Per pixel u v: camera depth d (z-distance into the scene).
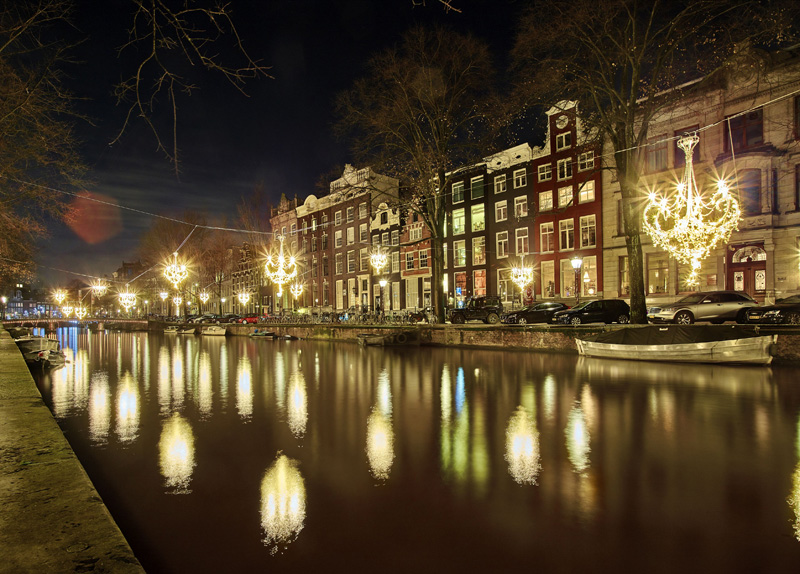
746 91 26.12
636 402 10.39
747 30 17.23
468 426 8.73
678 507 5.13
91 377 16.98
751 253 26.00
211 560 4.25
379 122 26.62
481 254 41.22
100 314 119.56
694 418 8.88
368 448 7.52
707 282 27.64
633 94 19.39
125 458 7.23
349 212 55.91
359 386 13.72
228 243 62.62
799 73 24.28
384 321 41.88
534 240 37.16
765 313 19.08
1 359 14.12
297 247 65.19
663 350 16.98
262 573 4.03
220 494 5.76
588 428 8.36
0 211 14.40
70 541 2.75
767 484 5.72
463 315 33.22
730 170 25.91
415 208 30.55
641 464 6.48
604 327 20.02
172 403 11.67
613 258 32.38
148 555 4.34
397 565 4.13
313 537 4.66
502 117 23.50
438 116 27.66
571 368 16.25
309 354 24.94
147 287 79.00
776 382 12.49
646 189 29.81
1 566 2.44
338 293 57.88
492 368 16.95
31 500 3.37
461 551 4.34
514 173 38.88
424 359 20.78
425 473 6.34
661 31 18.33
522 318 29.09
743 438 7.59
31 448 4.67
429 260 45.22
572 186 34.84
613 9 18.02
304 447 7.64
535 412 9.69
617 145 20.27
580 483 5.86
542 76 19.81
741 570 3.93
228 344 35.56
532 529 4.71
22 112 11.97
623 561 4.10
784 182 24.73
